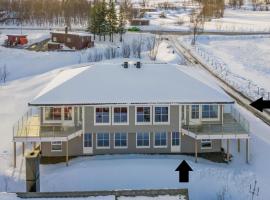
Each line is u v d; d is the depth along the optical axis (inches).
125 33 5098.4
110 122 1827.0
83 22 6235.2
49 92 1825.8
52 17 6284.5
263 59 4001.0
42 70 3708.2
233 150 1903.3
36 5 6451.8
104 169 1704.0
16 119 2347.4
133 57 3900.1
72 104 1779.0
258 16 7795.3
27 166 1203.9
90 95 1820.9
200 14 7096.5
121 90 1846.7
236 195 1558.8
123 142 1859.0
